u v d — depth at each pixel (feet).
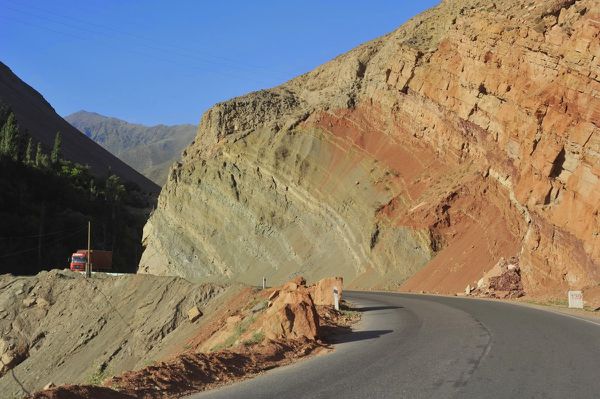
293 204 184.44
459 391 28.60
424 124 163.73
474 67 138.92
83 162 593.01
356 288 146.20
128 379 32.73
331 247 168.35
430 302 87.15
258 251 186.19
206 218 203.31
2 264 262.67
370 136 181.78
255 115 213.46
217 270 194.49
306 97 216.74
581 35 97.81
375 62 197.06
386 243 149.59
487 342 43.78
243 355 41.32
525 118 115.65
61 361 117.50
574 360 35.68
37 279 146.00
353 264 157.38
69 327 126.52
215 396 30.76
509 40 124.88
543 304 84.17
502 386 29.35
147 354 103.45
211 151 213.66
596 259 89.30
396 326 58.34
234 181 200.13
